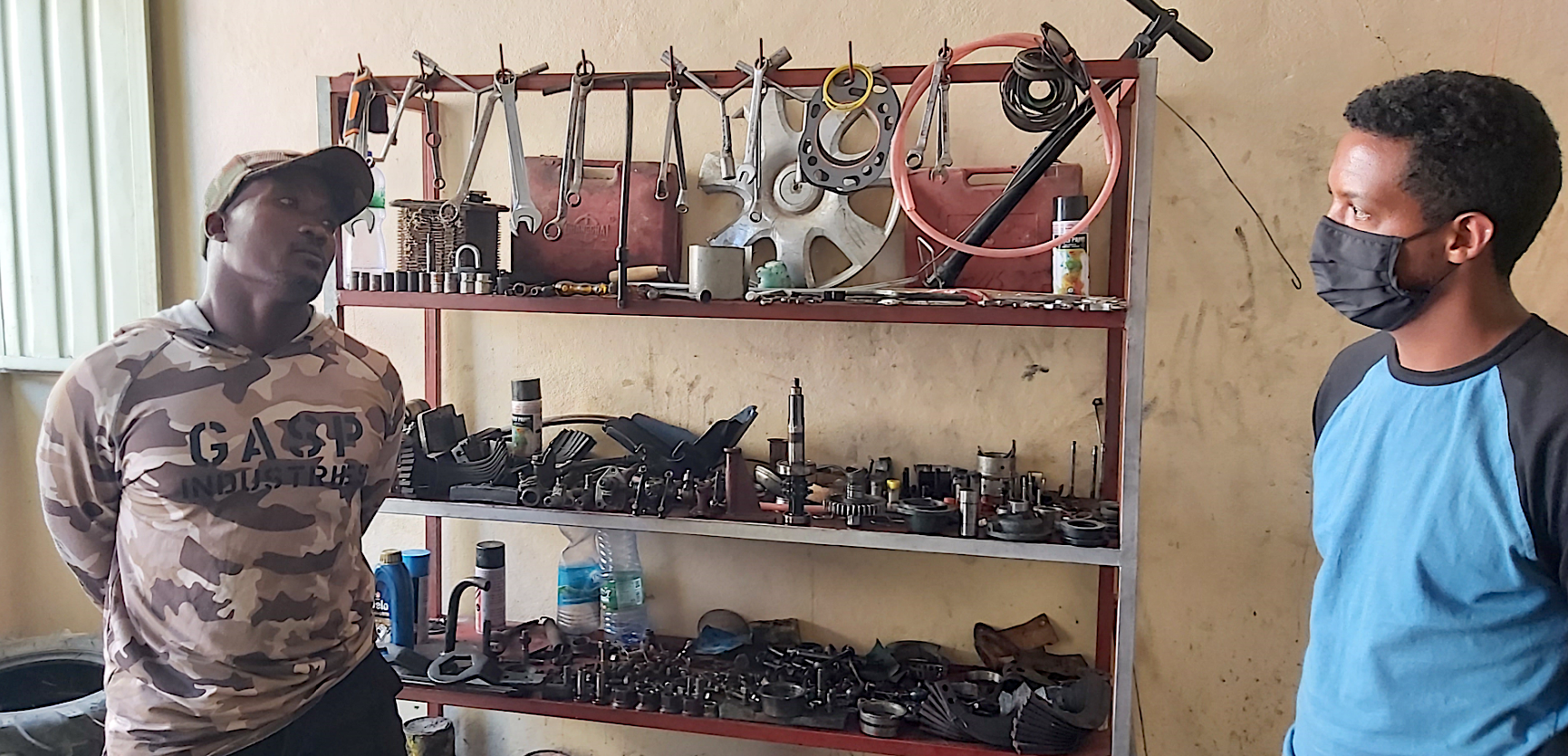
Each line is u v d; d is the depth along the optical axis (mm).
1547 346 1126
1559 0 1728
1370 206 1173
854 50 1986
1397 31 1789
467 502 1862
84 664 2240
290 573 1440
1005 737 1705
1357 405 1301
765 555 2148
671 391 2148
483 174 2172
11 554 2451
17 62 2279
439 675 1897
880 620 2107
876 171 1640
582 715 1836
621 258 1759
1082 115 1645
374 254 2137
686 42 2053
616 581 2158
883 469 2006
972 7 1931
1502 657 1138
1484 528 1118
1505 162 1106
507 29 2127
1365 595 1237
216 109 2254
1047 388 1979
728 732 1782
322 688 1489
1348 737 1250
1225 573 1944
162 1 2248
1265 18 1831
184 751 1385
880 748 1730
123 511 1404
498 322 2211
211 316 1435
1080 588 2010
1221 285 1893
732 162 1882
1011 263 1871
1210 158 1873
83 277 2316
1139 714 2014
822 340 2070
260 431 1422
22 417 2428
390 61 2178
